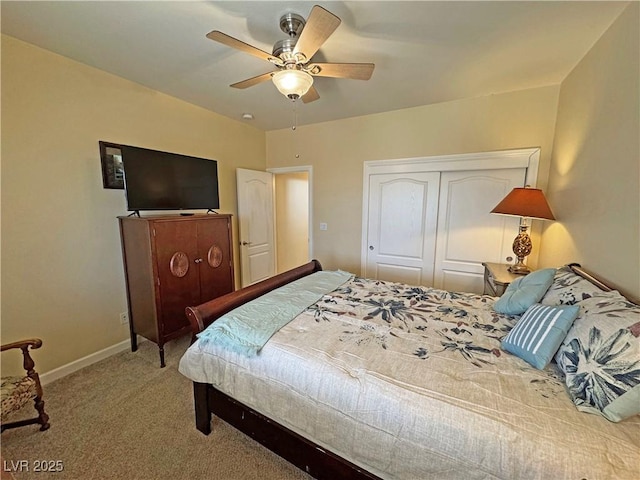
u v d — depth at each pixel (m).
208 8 1.55
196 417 1.66
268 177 4.19
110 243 2.45
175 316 2.49
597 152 1.77
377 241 3.58
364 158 3.52
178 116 2.94
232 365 1.44
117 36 1.82
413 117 3.17
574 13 1.58
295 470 1.43
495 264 2.81
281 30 1.76
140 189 2.41
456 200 3.10
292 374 1.26
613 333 0.99
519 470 0.83
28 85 1.91
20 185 1.91
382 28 1.74
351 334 1.48
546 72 2.30
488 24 1.70
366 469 1.13
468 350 1.32
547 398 0.99
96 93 2.28
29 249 1.98
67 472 1.41
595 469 0.76
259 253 4.14
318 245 4.00
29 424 1.62
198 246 2.69
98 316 2.39
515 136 2.72
